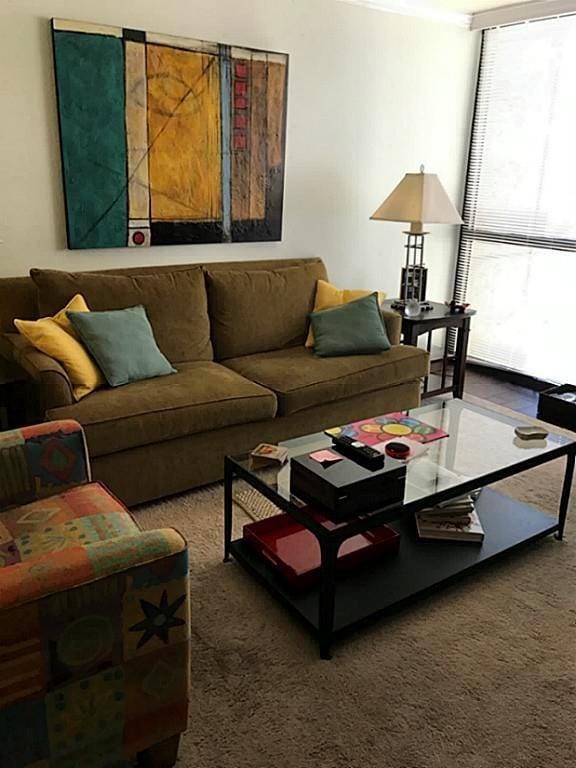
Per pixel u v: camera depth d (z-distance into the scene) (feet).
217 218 11.76
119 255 11.06
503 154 14.55
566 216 13.53
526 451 7.84
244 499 8.95
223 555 7.81
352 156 13.35
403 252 14.80
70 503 6.01
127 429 8.16
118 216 10.74
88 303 9.64
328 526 6.02
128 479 8.47
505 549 7.64
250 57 11.37
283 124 12.13
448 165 15.01
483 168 15.05
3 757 4.19
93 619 4.26
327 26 12.20
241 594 7.11
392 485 6.48
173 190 11.14
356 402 10.83
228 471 7.38
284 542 7.33
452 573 7.14
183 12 10.59
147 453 8.54
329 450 6.89
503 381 15.23
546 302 14.24
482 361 15.90
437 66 13.98
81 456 6.39
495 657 6.32
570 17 12.70
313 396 9.96
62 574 4.09
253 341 11.34
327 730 5.42
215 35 11.00
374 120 13.43
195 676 5.95
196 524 8.48
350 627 6.32
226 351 11.16
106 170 10.44
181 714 4.92
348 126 13.10
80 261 10.72
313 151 12.77
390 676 6.03
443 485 6.93
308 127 12.56
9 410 9.27
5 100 9.49
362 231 14.02
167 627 4.61
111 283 9.95
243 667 6.08
